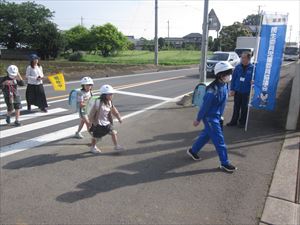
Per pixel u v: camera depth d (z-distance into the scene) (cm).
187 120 987
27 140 783
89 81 748
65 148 721
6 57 5372
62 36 6300
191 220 440
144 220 439
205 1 1184
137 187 533
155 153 690
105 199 493
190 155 648
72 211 459
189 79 2289
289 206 479
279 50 825
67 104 1261
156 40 3862
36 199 491
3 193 508
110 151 700
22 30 6225
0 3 6425
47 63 3888
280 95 1448
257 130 862
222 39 6681
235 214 456
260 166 623
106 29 7212
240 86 874
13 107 943
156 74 2745
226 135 816
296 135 812
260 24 834
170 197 501
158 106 1237
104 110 657
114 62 4722
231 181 557
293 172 595
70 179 560
